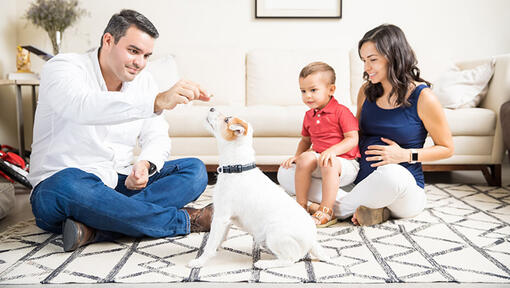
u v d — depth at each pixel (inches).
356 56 128.5
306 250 47.7
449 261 49.6
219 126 47.5
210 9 134.0
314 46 135.9
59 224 56.2
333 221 65.0
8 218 71.1
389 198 60.8
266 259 50.6
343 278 44.8
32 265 48.4
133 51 54.1
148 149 62.1
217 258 50.9
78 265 48.5
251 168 48.2
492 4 133.8
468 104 105.5
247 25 135.0
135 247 54.8
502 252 52.7
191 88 48.0
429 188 93.8
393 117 66.2
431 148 64.6
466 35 134.9
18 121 112.1
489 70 105.5
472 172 117.4
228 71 126.2
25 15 131.1
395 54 62.1
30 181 59.2
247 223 48.6
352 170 67.6
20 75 118.9
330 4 133.9
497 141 97.1
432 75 125.3
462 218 68.5
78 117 50.1
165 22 134.0
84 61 57.4
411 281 44.0
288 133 98.7
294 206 47.6
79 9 128.0
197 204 79.1
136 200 56.3
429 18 134.3
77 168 55.0
